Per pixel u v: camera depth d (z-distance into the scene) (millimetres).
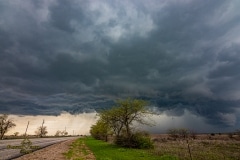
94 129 91250
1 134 94062
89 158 27688
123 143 46562
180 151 33250
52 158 26938
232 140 60250
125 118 48562
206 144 47219
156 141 63406
